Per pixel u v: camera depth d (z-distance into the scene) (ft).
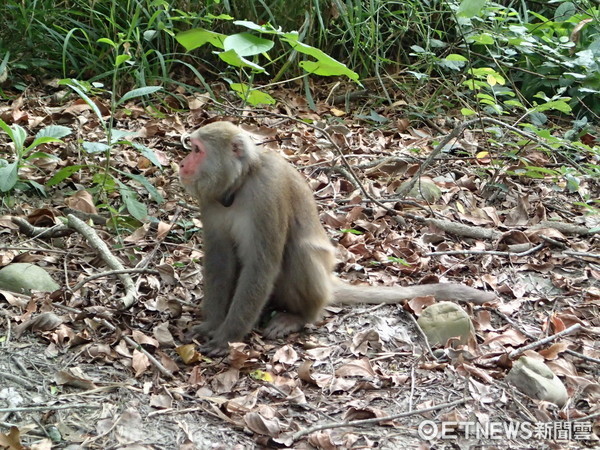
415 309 8.59
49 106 11.52
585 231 10.02
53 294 8.30
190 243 9.43
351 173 10.32
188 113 11.78
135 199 9.31
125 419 7.23
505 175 10.80
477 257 9.57
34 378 7.50
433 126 12.34
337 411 7.50
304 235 8.44
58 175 9.48
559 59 12.76
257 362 7.95
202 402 7.50
